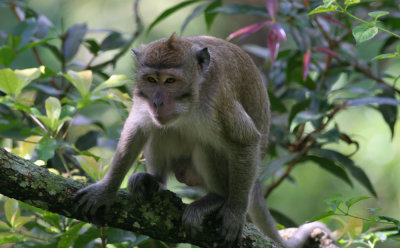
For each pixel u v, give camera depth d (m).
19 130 11.85
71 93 13.17
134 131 9.98
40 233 10.84
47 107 9.65
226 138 9.98
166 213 9.04
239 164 9.87
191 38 10.55
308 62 11.88
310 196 24.33
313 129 14.03
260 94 11.28
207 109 9.98
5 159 8.07
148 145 10.97
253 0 23.41
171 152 11.16
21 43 12.11
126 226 8.96
